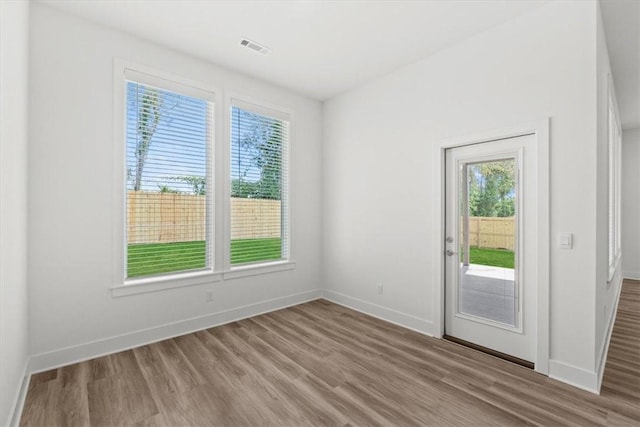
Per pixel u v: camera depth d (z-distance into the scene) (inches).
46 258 90.3
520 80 94.5
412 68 125.6
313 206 165.6
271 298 147.1
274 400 76.4
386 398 77.4
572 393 79.4
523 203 96.7
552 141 88.0
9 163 64.3
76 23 95.3
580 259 83.3
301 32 104.7
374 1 89.0
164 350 103.6
